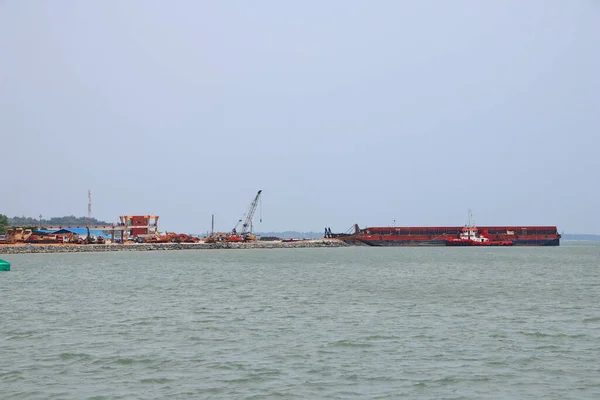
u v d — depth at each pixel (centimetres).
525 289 8650
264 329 5175
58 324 5438
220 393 3322
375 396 3272
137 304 6881
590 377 3619
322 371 3756
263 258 19200
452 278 10788
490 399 3225
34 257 19675
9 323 5494
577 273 12081
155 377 3622
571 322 5538
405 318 5769
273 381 3541
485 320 5647
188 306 6694
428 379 3581
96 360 4025
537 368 3828
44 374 3681
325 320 5653
